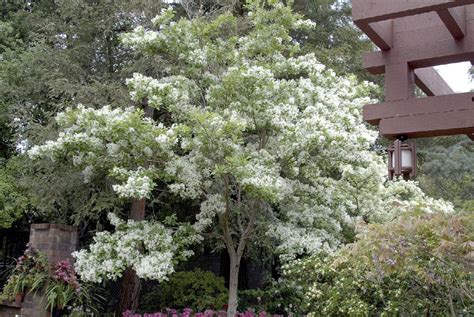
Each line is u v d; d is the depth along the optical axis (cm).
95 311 705
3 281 850
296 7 996
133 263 550
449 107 375
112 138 533
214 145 532
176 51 616
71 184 751
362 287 545
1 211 804
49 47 879
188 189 570
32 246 712
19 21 991
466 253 341
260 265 936
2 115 870
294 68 614
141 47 612
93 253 552
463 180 1143
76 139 532
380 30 393
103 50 888
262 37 608
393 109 394
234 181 605
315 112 573
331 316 565
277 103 591
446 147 1212
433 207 485
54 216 870
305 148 567
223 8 812
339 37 1043
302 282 623
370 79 1063
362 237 392
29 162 801
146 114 805
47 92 869
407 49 401
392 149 402
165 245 561
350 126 579
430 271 418
